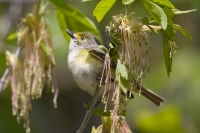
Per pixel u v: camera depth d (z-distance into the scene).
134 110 13.88
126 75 6.52
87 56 8.73
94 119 16.30
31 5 15.40
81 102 16.48
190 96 13.20
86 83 8.73
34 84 9.34
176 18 14.86
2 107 13.48
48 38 9.73
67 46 13.92
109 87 6.96
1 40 13.55
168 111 12.30
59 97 16.25
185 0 14.23
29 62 9.47
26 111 9.56
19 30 9.95
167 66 6.91
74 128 16.19
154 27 6.79
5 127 13.35
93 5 14.77
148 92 8.81
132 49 6.73
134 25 6.77
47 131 15.51
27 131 9.52
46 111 15.81
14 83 9.69
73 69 8.92
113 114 6.88
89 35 9.93
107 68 7.00
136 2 14.31
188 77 13.53
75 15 9.88
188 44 14.64
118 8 14.34
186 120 12.98
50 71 9.46
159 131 12.30
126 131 7.07
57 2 9.62
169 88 13.61
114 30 6.79
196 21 14.72
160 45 15.16
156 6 6.25
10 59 9.80
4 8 15.45
